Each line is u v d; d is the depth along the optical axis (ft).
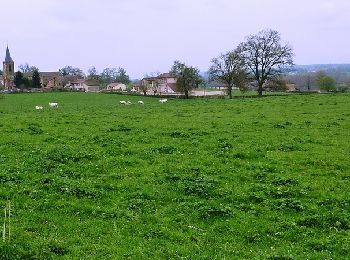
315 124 119.75
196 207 55.31
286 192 60.59
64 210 53.72
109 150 83.56
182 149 85.97
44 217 51.31
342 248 44.19
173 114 147.95
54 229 48.24
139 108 180.96
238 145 90.63
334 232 48.57
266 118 133.08
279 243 46.14
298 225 50.44
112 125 116.47
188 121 126.62
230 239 47.01
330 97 215.72
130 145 88.69
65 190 59.62
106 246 44.24
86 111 165.17
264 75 334.65
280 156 81.56
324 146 90.68
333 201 57.57
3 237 44.06
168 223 50.67
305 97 224.12
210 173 70.08
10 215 51.52
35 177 65.26
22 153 79.25
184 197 58.85
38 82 617.62
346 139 97.96
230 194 60.03
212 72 340.18
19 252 41.81
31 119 127.85
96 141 92.43
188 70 384.47
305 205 56.03
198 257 42.39
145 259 41.73
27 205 54.90
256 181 66.69
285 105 175.01
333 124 119.85
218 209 53.52
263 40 336.29
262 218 52.37
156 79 611.06
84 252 42.88
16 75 604.90
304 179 67.41
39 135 97.86
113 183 63.93
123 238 46.52
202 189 61.11
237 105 183.11
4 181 63.21
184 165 74.02
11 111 169.89
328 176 69.36
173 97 364.58
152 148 85.76
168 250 43.78
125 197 58.70
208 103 206.90
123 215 52.75
